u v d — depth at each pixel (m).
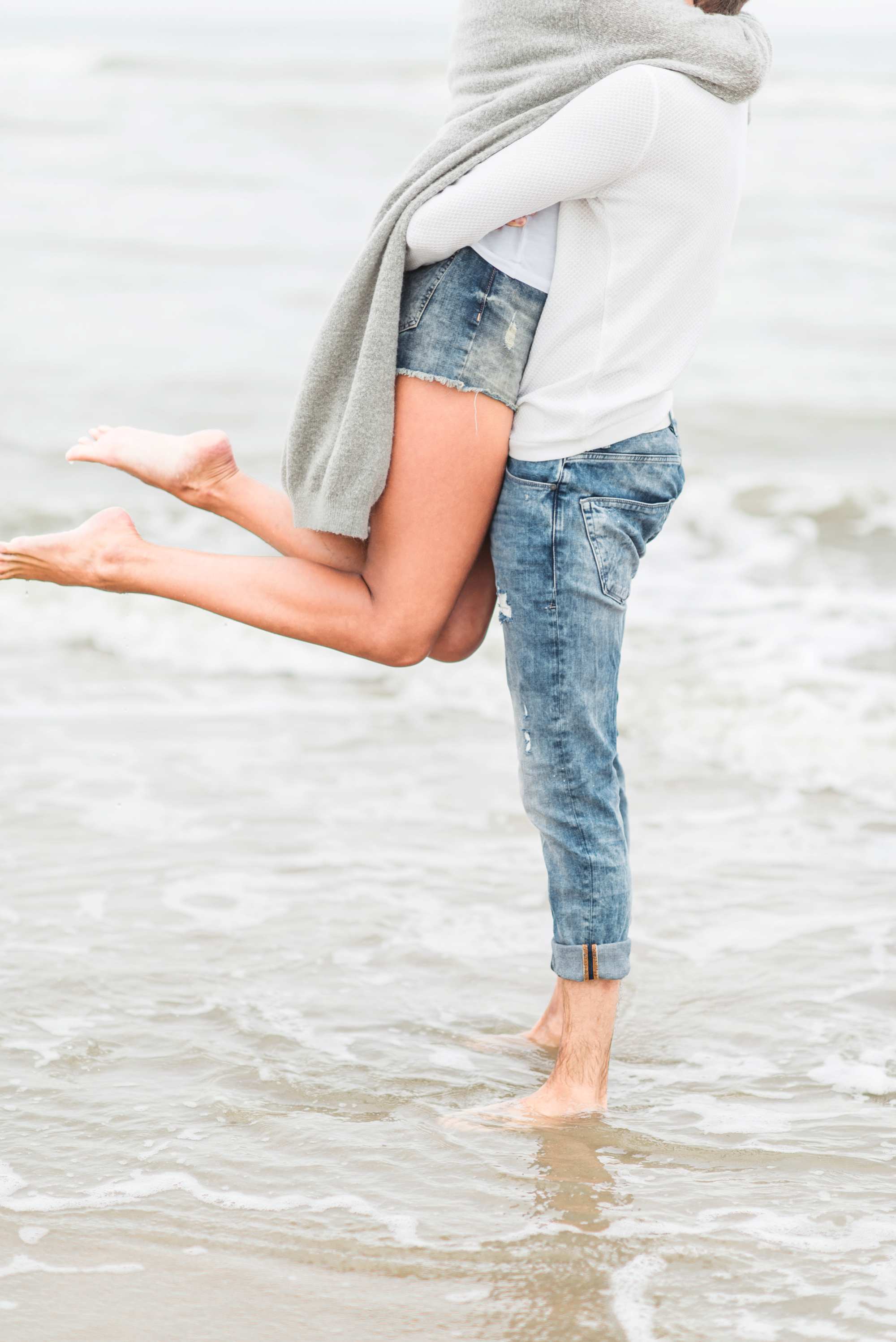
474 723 7.15
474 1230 3.05
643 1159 3.38
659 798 6.10
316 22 108.19
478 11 3.15
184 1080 3.75
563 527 3.20
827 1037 4.04
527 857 5.43
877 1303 2.79
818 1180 3.28
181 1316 2.74
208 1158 3.34
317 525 3.21
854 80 38.19
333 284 17.78
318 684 7.77
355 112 31.81
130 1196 3.17
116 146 28.09
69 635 8.35
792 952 4.59
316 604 3.32
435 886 5.13
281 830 5.66
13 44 58.44
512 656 3.35
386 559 3.27
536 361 3.17
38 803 5.88
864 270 18.38
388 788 6.20
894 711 6.80
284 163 26.75
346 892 5.05
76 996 4.21
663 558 9.54
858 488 10.59
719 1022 4.15
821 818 5.84
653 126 2.97
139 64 41.16
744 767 6.41
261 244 20.00
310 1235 3.03
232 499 3.43
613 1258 2.95
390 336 3.11
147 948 4.55
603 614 3.28
